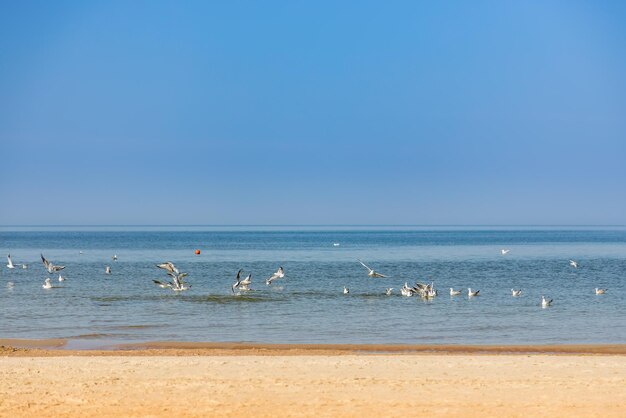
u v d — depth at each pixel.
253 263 124.25
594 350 39.78
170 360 32.69
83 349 40.16
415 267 114.44
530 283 85.00
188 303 62.34
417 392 25.84
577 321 51.94
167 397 25.19
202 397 25.16
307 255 153.50
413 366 30.84
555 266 116.62
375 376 28.55
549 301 60.62
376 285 80.19
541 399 24.86
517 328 48.56
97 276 93.62
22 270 103.69
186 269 109.12
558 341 43.22
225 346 41.12
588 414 23.14
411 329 48.12
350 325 49.88
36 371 29.45
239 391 25.98
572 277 94.00
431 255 154.00
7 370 29.70
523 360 32.75
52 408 23.88
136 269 108.00
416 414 23.14
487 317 53.97
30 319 52.81
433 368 30.36
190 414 23.20
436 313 56.25
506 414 23.14
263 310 57.84
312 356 35.44
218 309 58.41
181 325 49.84
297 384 27.05
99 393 25.70
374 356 35.38
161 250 179.00
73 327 49.00
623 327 49.00
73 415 23.16
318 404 24.25
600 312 57.00
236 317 53.78
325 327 48.97
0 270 103.94
